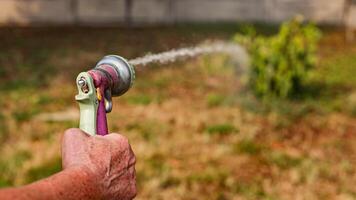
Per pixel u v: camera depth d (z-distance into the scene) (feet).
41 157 16.72
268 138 19.34
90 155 2.49
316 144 18.93
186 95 25.79
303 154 17.88
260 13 57.31
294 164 16.88
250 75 24.36
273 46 24.03
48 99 24.23
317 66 33.68
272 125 20.66
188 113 22.31
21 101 23.81
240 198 14.40
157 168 16.11
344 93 26.30
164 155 17.25
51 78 28.91
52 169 15.94
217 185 15.17
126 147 2.64
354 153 18.19
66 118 21.39
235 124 20.51
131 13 55.42
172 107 23.32
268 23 56.90
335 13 57.77
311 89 26.21
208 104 23.68
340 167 16.62
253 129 19.95
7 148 17.49
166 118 21.50
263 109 22.17
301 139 19.42
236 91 24.99
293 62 24.11
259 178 15.78
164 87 27.27
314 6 57.67
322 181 15.65
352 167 16.79
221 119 21.33
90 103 3.11
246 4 57.00
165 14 56.08
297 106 22.76
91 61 34.73
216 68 29.86
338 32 52.44
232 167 16.53
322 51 41.24
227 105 23.21
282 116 21.66
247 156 17.48
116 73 3.34
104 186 2.46
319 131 20.35
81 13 54.65
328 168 16.58
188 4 56.54
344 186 15.33
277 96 23.95
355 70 33.14
